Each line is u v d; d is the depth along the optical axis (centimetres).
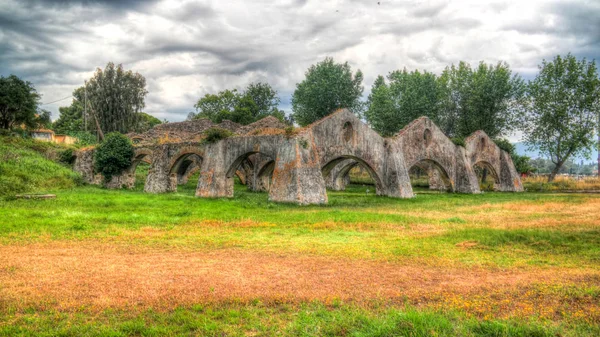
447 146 3719
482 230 1384
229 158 2856
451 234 1345
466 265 952
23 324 562
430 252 1084
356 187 4488
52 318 584
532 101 4353
